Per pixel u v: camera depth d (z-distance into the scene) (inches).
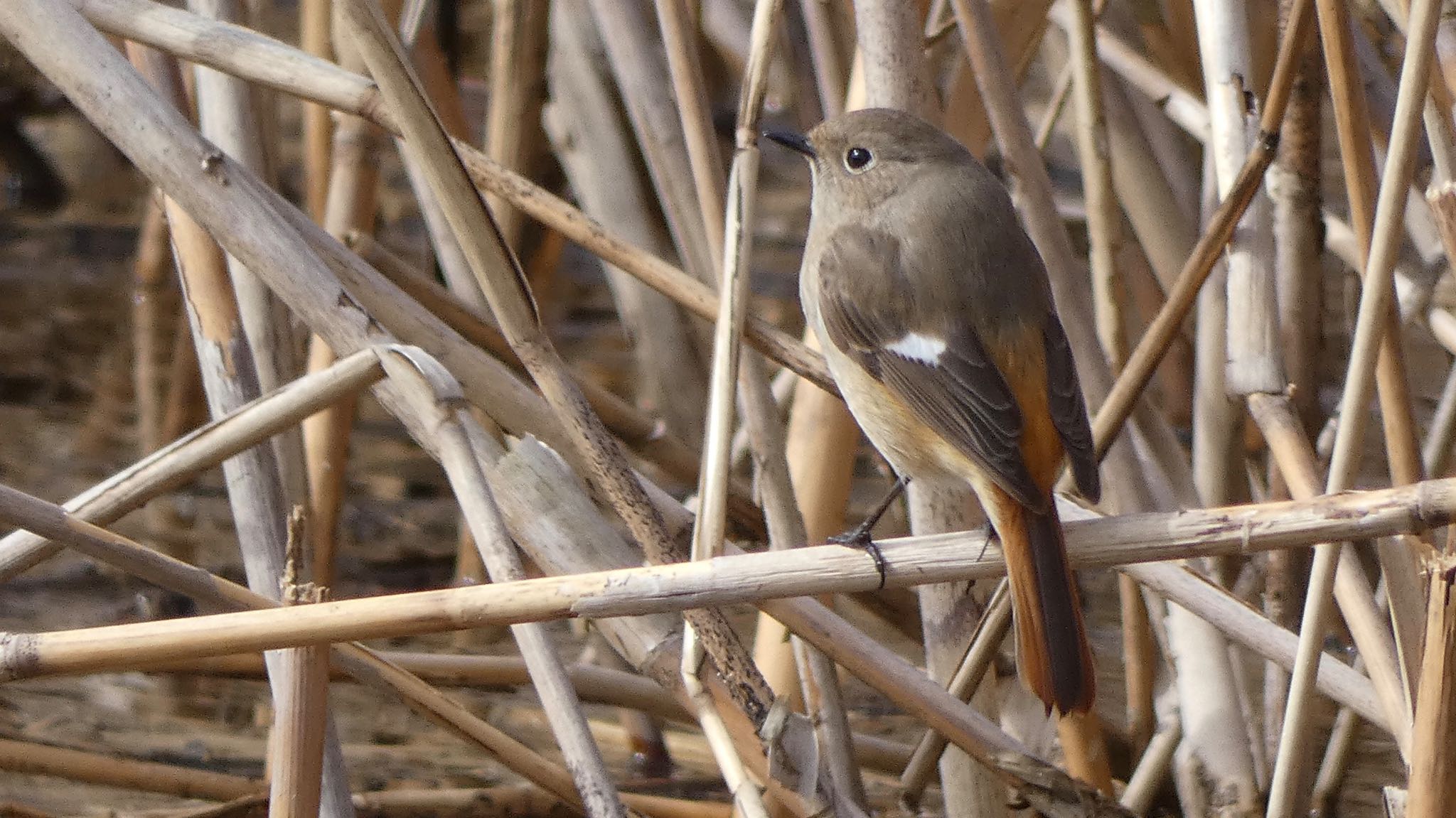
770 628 315.3
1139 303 428.8
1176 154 412.5
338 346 249.6
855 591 223.1
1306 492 251.9
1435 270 339.0
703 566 217.2
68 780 323.9
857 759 316.2
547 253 472.7
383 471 500.4
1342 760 326.6
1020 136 310.2
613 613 212.7
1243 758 305.6
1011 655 316.5
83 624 404.2
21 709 366.9
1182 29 393.7
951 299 268.8
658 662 260.7
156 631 208.2
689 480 399.2
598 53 492.1
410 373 239.9
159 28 270.2
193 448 242.2
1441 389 475.8
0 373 530.6
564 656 403.9
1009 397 258.8
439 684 314.8
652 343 484.4
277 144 342.6
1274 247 273.9
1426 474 303.1
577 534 256.5
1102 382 314.5
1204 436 346.3
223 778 324.8
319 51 402.0
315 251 287.6
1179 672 315.6
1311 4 253.3
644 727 367.6
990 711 293.4
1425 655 201.3
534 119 427.2
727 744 234.1
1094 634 415.8
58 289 585.3
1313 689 238.2
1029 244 282.8
